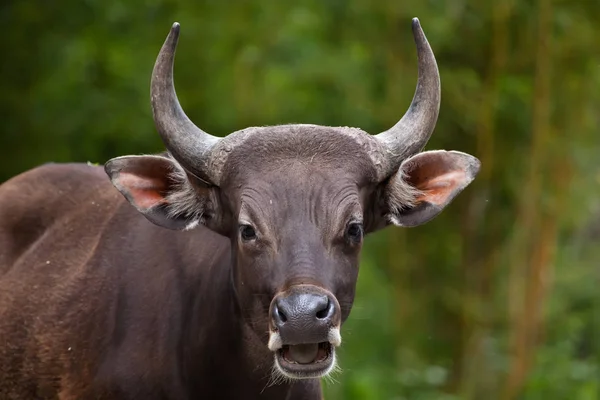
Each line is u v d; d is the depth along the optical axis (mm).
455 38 24281
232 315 13070
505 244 25766
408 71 24234
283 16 24844
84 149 24672
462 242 25703
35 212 14828
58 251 14352
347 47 24625
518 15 24109
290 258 11953
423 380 23656
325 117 24562
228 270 13156
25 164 24797
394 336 24578
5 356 14250
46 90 24547
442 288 25859
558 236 26625
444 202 13188
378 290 24797
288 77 24469
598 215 27562
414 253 25938
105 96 24609
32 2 24922
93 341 13516
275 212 12133
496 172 25250
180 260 13570
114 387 13273
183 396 13266
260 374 13180
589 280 26547
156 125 12961
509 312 25344
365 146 12688
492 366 24984
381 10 24125
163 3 24781
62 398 13734
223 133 24719
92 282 13781
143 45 24891
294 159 12414
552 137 24797
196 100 24875
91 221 14391
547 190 24859
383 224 13211
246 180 12414
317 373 11891
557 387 23938
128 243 13891
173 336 13281
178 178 13078
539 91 24156
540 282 24562
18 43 24922
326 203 12172
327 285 11914
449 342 25922
